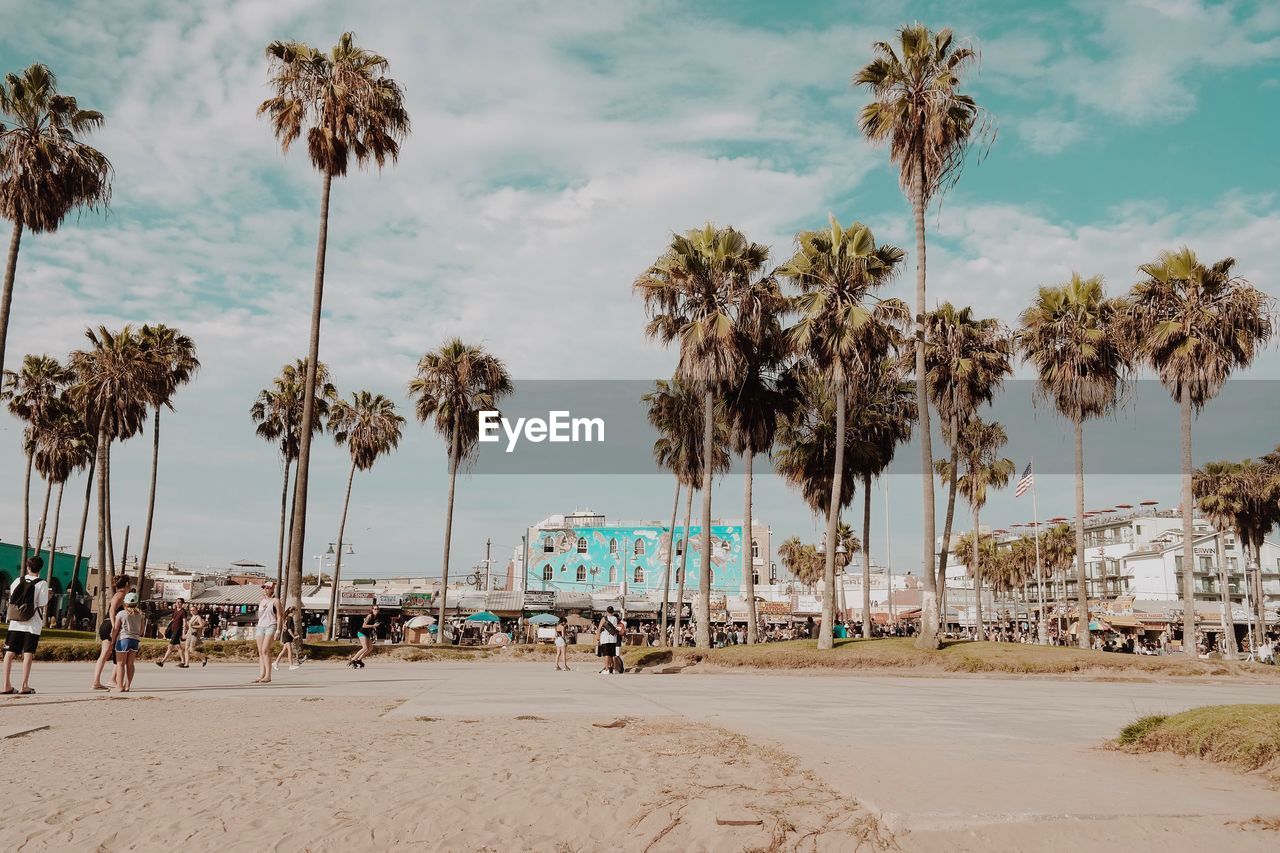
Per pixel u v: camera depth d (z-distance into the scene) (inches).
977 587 2363.4
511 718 447.8
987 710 546.6
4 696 545.6
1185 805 225.9
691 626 2768.2
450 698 585.0
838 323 1127.0
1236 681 1023.0
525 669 1093.8
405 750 328.8
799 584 3767.2
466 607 2667.3
